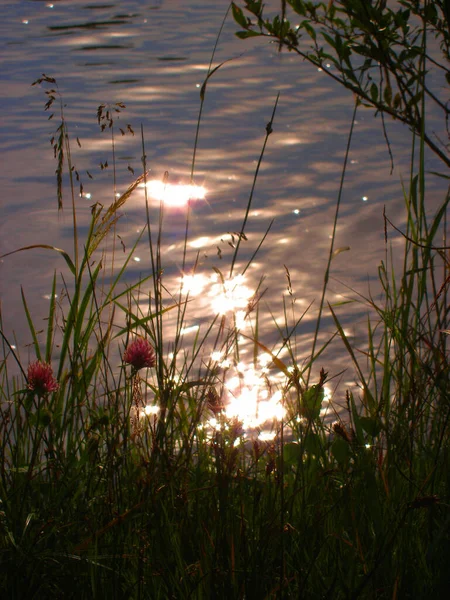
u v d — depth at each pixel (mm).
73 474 1917
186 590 1536
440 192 6746
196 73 12172
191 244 5949
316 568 1669
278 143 8711
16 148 8602
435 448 2125
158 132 9156
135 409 2004
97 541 1632
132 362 1812
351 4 2668
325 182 7395
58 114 9906
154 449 1745
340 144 8602
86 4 18609
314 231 6156
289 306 4840
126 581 1640
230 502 1740
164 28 15633
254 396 2188
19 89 11266
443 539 1721
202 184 7430
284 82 11523
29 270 5410
